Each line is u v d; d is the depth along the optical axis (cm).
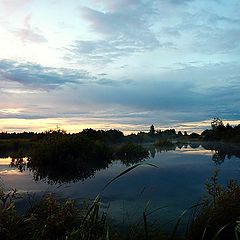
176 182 1267
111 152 2317
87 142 2112
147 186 1177
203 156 2550
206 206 649
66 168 1769
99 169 1733
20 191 1076
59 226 506
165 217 776
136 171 1591
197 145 5009
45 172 1603
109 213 802
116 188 1148
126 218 750
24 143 3184
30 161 1908
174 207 873
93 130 3584
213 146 4522
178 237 612
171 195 1028
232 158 2344
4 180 1315
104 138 3612
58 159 1900
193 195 1023
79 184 1240
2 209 490
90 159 2086
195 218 631
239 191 625
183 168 1705
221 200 607
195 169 1656
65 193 1054
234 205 587
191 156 2562
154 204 912
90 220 393
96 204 353
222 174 1470
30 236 486
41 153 1894
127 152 2502
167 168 1705
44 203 618
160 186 1181
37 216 562
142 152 2536
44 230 491
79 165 1912
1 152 2917
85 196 1004
